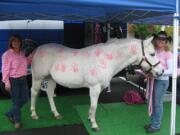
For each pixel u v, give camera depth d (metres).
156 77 4.68
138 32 11.73
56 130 5.16
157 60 4.62
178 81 8.07
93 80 4.71
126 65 4.84
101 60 4.70
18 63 4.83
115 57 4.77
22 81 4.93
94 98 4.84
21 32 7.51
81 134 4.97
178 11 3.72
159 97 4.79
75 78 4.91
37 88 5.55
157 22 7.64
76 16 6.70
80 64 4.85
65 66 4.97
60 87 8.02
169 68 4.61
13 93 4.94
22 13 6.05
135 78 10.48
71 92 8.35
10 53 4.79
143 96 7.04
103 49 4.80
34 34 7.60
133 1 3.49
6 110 6.43
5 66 4.77
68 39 7.91
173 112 4.18
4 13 5.95
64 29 7.84
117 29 8.09
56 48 5.27
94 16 6.74
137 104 6.86
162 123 5.52
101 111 6.32
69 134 4.96
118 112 6.25
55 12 6.09
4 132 5.04
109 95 7.95
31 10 5.75
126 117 5.90
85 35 8.02
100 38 8.00
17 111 5.11
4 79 4.79
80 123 5.52
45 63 5.23
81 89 8.74
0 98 7.63
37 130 5.15
